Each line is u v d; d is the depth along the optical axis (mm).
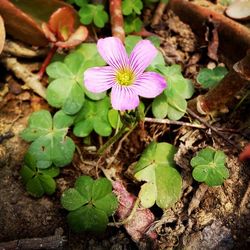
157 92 64
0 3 76
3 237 71
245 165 72
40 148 74
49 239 69
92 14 88
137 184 76
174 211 71
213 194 70
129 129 77
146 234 70
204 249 66
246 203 68
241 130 77
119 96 64
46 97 80
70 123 77
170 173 73
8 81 86
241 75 69
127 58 67
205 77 83
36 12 85
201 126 78
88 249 70
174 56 91
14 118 82
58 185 76
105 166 78
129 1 91
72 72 80
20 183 75
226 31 87
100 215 69
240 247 66
